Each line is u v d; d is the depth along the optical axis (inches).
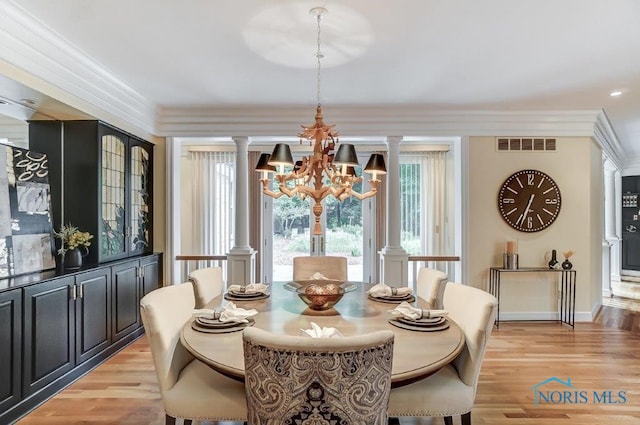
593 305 186.4
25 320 95.8
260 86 145.0
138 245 165.5
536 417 94.9
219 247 225.1
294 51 113.5
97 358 126.3
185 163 225.5
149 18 94.1
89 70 123.2
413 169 226.5
